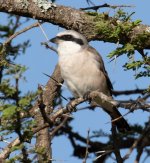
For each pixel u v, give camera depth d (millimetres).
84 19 11570
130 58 8891
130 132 12273
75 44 12508
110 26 9555
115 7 9812
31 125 7336
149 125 9180
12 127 7195
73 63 12344
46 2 11641
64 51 12531
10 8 11469
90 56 12453
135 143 9109
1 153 7801
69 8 11711
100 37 10617
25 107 7059
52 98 11766
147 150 11312
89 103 11922
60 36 12648
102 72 12641
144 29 10938
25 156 7473
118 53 8984
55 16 11594
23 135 7355
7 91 6758
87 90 12492
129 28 9320
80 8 11852
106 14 9828
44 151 7664
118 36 9438
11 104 6930
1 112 6957
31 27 11102
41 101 7414
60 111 8578
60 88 11969
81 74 12375
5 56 8391
